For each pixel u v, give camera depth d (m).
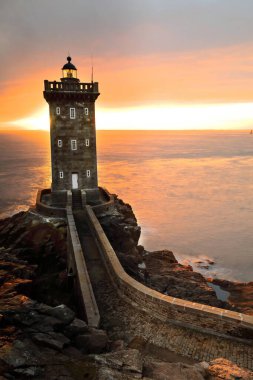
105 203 34.22
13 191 87.44
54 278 25.25
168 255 37.56
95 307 16.45
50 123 34.00
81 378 10.05
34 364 10.33
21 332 12.15
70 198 33.22
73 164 34.97
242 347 13.74
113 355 11.53
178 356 13.41
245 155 194.12
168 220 60.59
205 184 98.25
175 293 25.73
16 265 23.06
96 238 26.42
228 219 61.34
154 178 109.69
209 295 26.03
